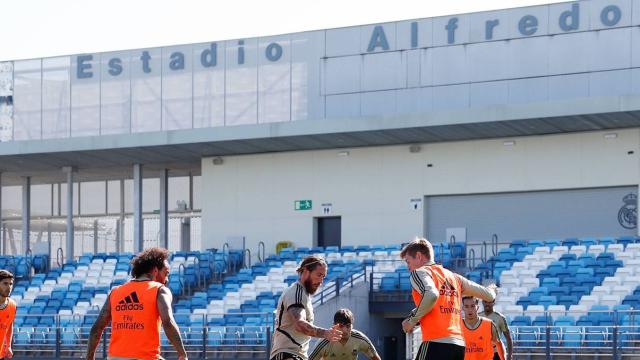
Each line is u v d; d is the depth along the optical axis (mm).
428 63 31438
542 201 30531
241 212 33875
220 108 33438
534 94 30344
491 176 31000
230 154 34000
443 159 31594
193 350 26672
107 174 38125
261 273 31125
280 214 33406
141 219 35438
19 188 39250
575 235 30078
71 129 34844
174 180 37750
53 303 31172
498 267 28469
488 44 30875
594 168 29875
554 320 24719
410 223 31828
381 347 29000
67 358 27594
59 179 39031
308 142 31922
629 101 27328
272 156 33656
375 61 31984
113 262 33719
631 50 29578
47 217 39156
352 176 32656
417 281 9805
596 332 23500
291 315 10742
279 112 32875
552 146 30406
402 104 31609
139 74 34344
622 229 29594
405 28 31750
